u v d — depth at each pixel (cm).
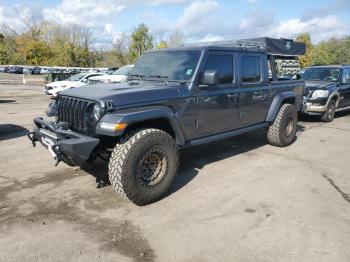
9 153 641
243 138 766
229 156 626
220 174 529
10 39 6912
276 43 723
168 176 434
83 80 1884
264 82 614
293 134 702
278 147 692
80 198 441
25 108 1329
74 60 5994
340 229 361
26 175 522
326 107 969
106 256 316
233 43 618
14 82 3294
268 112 642
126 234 354
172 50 532
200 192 460
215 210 407
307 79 1100
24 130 860
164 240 342
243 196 446
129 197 405
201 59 487
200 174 529
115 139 430
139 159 401
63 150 391
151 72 527
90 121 407
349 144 724
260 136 784
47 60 6384
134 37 4703
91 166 532
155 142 412
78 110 427
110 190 466
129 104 409
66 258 313
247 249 325
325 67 1112
